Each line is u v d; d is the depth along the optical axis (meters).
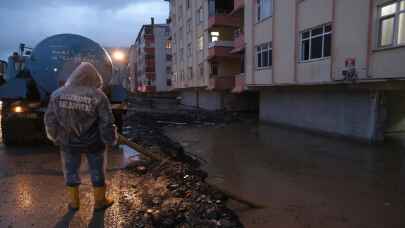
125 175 5.50
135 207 4.02
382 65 8.89
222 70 23.80
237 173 6.82
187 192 4.70
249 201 4.86
